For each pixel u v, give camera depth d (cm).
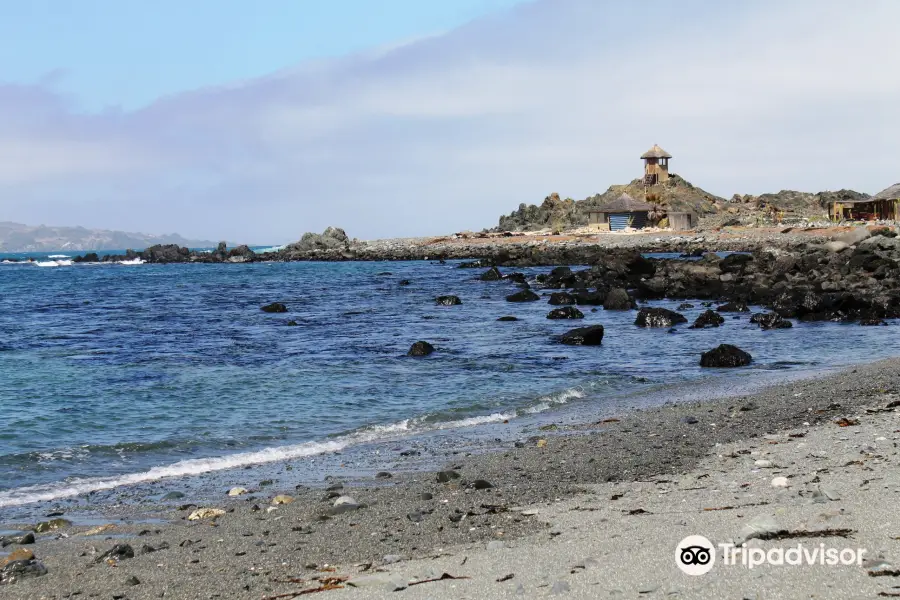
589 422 1531
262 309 4331
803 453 1060
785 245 7762
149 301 5238
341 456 1313
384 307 4491
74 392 1950
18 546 857
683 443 1235
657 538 718
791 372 2130
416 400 1841
